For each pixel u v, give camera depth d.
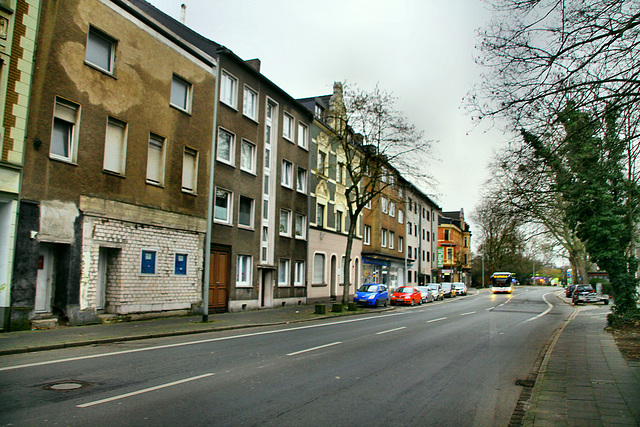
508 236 28.88
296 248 31.19
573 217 21.31
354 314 27.70
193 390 7.58
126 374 8.59
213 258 22.95
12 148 13.55
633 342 14.72
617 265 20.19
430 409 6.99
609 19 8.50
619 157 9.60
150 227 18.59
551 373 9.66
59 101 15.15
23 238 13.80
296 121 31.45
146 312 18.31
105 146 16.77
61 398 6.81
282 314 24.17
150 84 18.75
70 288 15.24
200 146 21.64
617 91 8.93
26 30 14.00
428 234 72.56
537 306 39.38
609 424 6.14
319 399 7.34
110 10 16.94
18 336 12.44
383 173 29.03
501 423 6.43
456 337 16.31
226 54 23.86
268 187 28.19
